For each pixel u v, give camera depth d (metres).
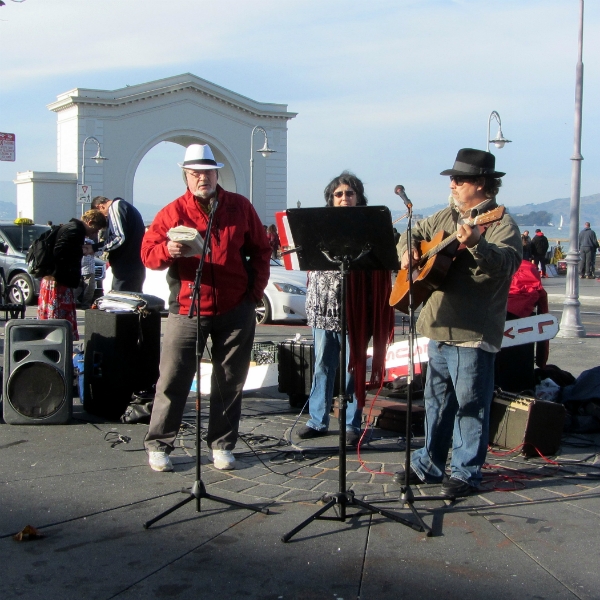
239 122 35.72
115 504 4.20
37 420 5.73
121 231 6.92
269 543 3.71
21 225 15.77
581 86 11.21
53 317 7.01
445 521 3.97
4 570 3.43
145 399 5.84
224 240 4.55
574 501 4.25
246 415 6.19
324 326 5.29
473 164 4.08
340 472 3.96
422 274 4.11
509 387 6.03
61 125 34.09
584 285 23.80
